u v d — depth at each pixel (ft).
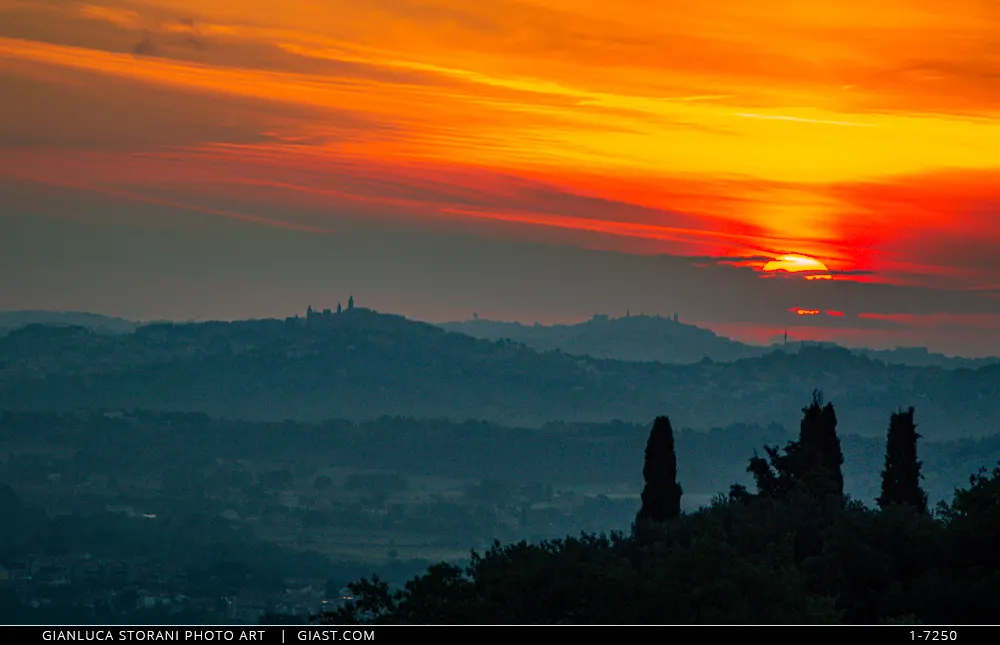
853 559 222.89
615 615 196.65
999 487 242.17
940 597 212.64
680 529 271.69
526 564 209.87
